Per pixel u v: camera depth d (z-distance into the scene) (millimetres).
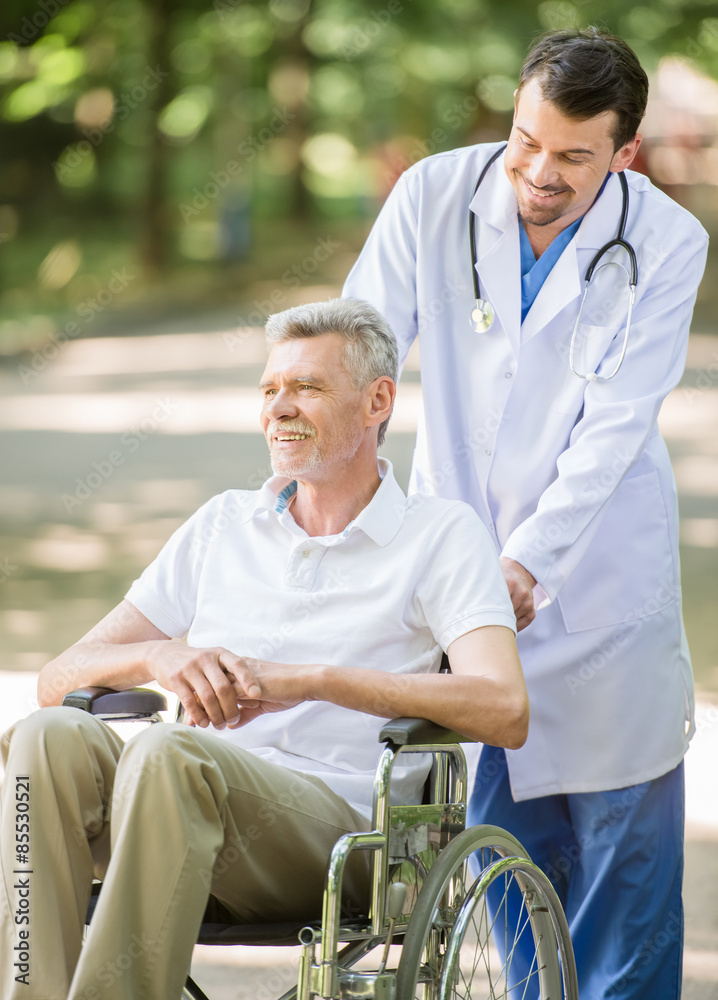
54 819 2729
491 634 3057
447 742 2854
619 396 3699
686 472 12273
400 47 29469
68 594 8516
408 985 2627
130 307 24141
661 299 3799
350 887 2971
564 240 3789
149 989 2615
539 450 3822
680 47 25984
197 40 28297
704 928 4418
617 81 3348
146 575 3459
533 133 3404
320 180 33750
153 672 3053
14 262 24562
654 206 3834
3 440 14336
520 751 3811
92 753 2799
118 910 2592
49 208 26000
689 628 7727
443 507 3250
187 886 2631
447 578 3135
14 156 26000
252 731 3168
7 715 6195
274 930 2811
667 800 3793
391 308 3973
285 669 2947
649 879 3748
